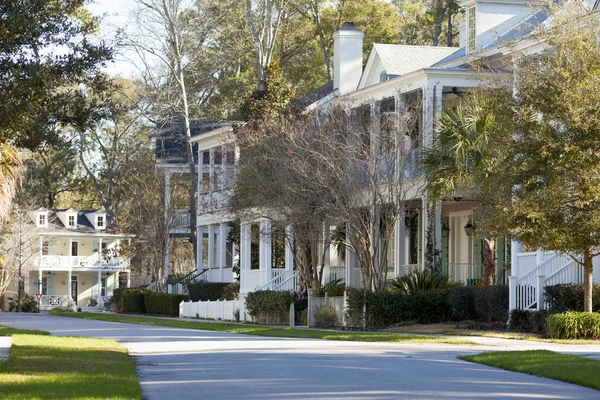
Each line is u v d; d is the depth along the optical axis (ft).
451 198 134.62
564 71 94.43
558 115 94.32
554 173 94.27
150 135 258.37
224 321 171.63
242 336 119.75
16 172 105.81
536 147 94.94
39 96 70.18
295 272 166.61
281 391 56.34
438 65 151.12
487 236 113.80
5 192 105.09
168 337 116.78
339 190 131.75
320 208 135.23
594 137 93.45
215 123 261.24
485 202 103.96
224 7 252.62
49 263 306.76
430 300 126.00
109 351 85.20
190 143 240.32
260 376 65.26
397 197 131.54
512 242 119.75
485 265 129.18
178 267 289.53
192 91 274.57
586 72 93.97
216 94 285.02
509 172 96.99
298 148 135.74
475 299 120.67
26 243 285.02
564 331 99.45
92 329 140.26
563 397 53.57
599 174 91.97
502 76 114.52
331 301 137.18
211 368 71.61
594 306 104.47
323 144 133.69
